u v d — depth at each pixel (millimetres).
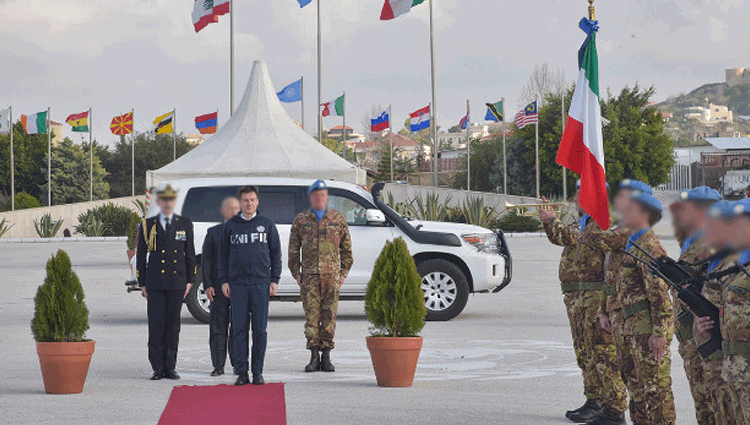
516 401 8586
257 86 26969
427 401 8586
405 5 35406
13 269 27969
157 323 9938
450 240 15547
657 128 65688
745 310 4488
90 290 21078
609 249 6762
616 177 64688
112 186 81688
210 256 10289
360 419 7773
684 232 4867
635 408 6645
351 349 12180
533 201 48438
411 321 9508
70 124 57750
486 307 17297
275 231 9805
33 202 59625
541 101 79938
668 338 6383
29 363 11109
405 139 145125
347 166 24719
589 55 8227
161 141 84250
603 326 7102
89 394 9039
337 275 10539
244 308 9602
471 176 72938
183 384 9664
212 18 38719
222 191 15312
